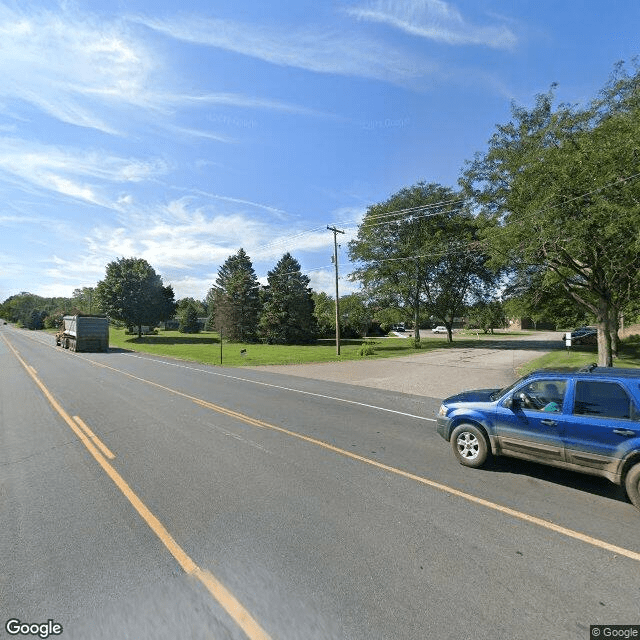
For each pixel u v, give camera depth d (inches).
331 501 209.0
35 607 129.9
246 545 166.4
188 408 445.1
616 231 526.6
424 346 1631.4
